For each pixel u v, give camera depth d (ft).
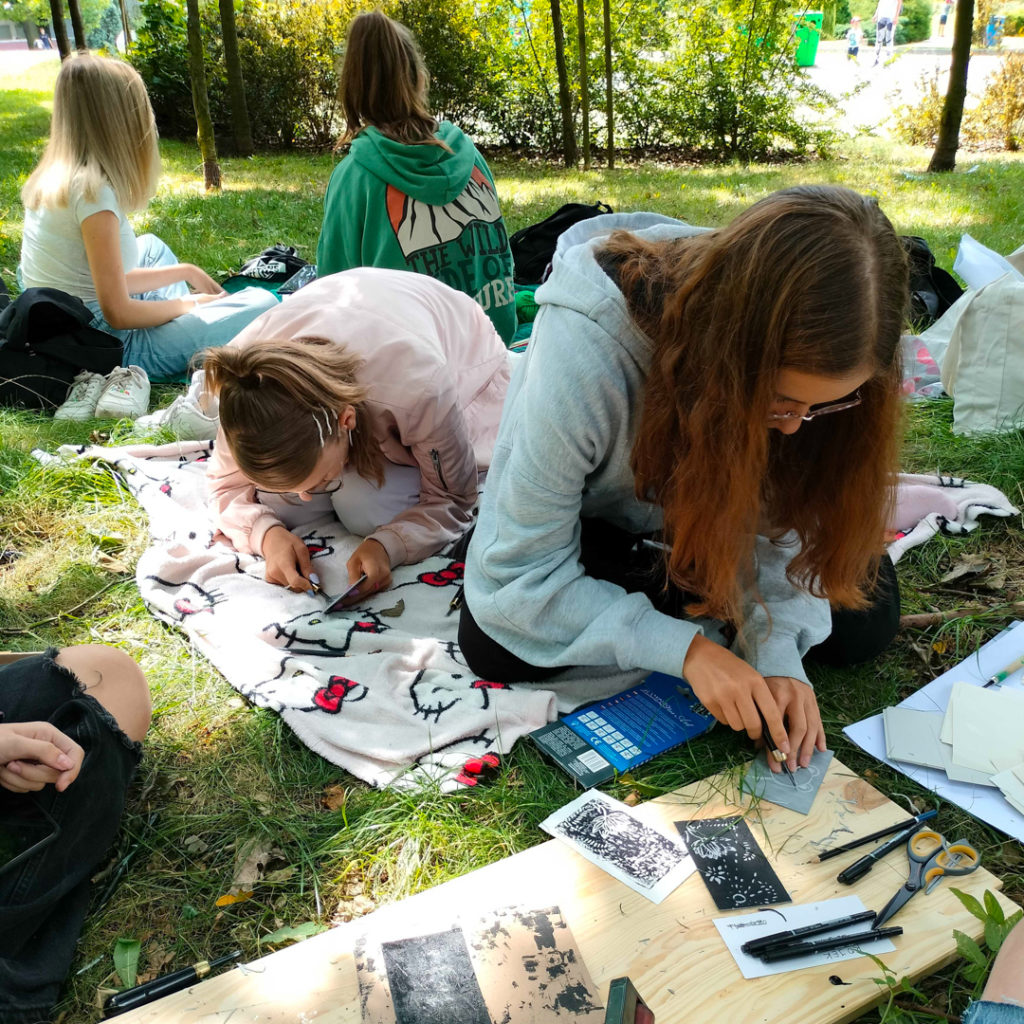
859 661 7.06
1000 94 33.14
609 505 6.65
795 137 32.22
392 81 11.78
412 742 6.44
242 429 6.84
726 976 4.81
